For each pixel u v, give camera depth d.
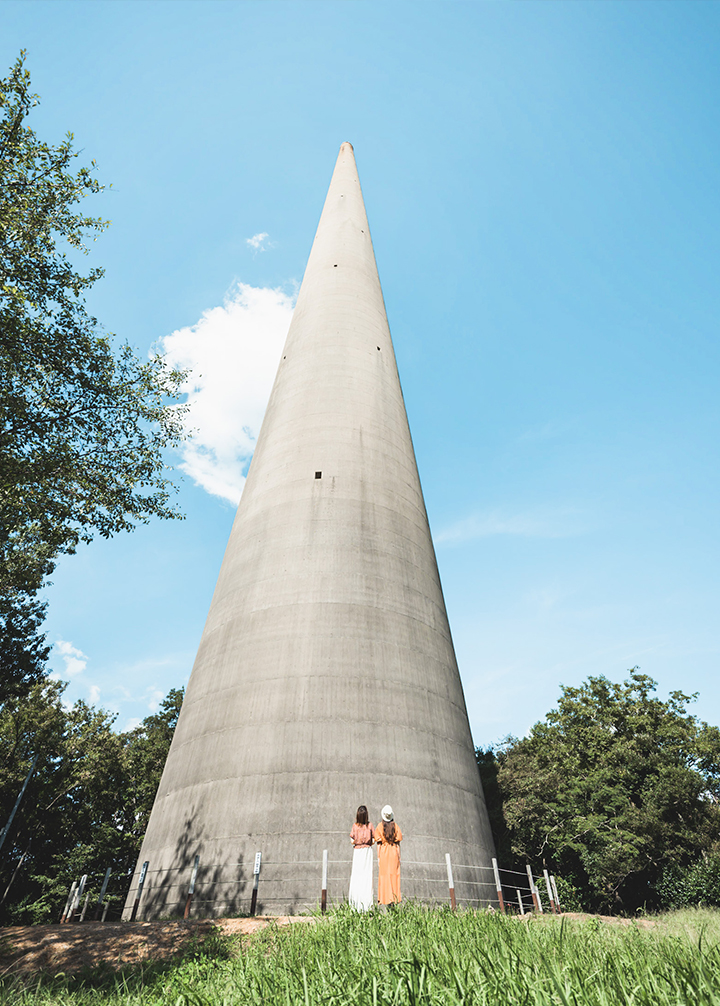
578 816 28.20
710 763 37.72
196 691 19.78
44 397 16.00
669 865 27.88
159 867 16.08
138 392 17.56
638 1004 3.22
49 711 38.72
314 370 26.75
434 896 14.87
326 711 16.95
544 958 4.18
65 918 15.84
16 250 14.89
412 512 23.80
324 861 13.43
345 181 41.31
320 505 21.69
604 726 36.94
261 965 5.19
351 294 31.00
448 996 3.47
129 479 17.16
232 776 16.31
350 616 19.00
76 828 41.47
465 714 20.80
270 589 19.92
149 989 6.52
